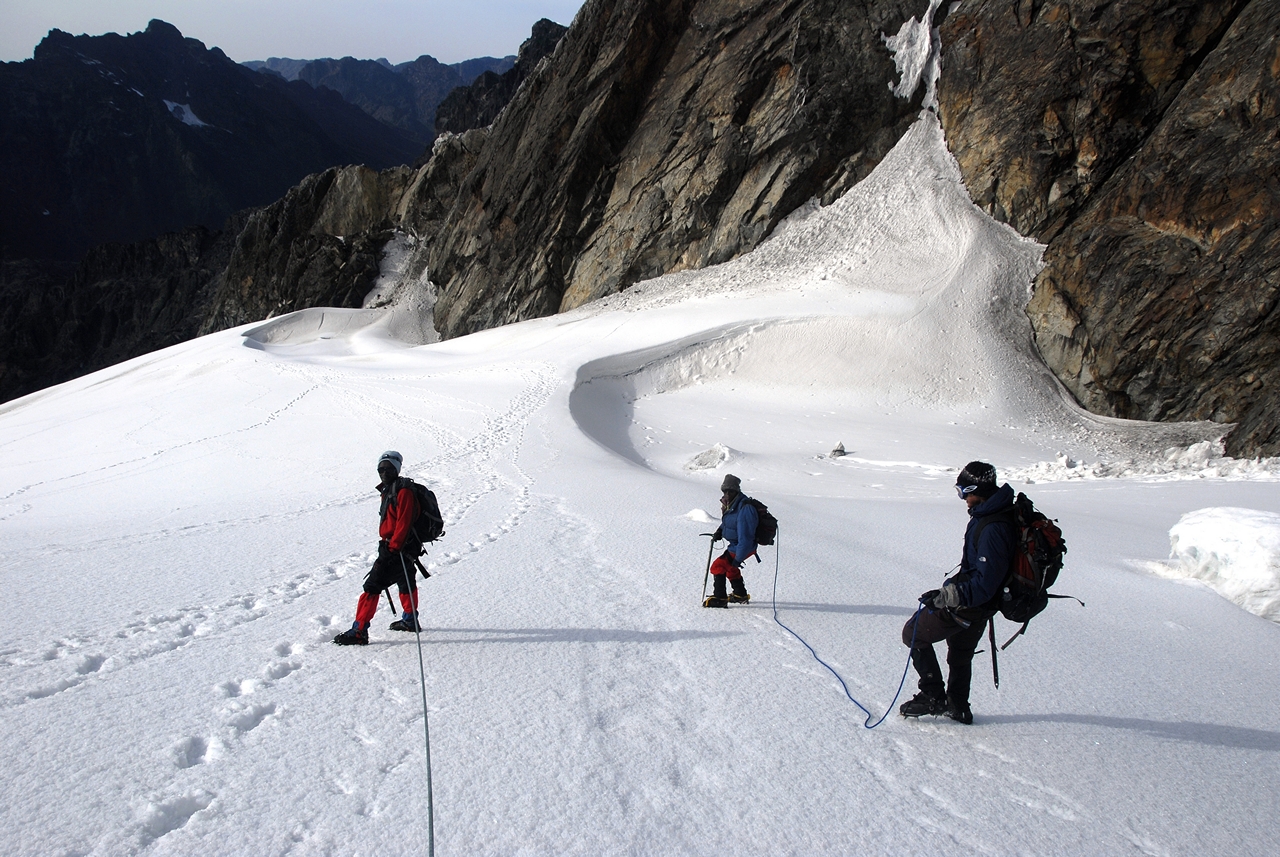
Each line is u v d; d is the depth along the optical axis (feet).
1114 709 15.16
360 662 15.80
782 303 139.23
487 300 215.10
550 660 16.21
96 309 460.96
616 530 31.50
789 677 15.87
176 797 10.37
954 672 13.82
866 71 162.09
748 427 97.25
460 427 80.79
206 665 15.37
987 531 12.95
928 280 134.62
